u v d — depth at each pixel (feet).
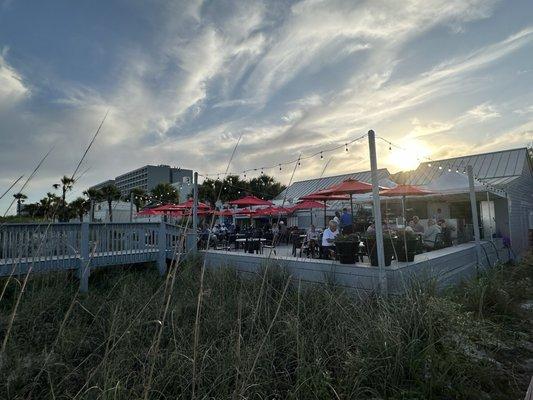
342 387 10.91
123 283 24.64
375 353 12.12
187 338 14.40
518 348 14.48
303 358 11.53
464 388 11.03
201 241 34.96
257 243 34.60
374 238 20.45
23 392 10.63
